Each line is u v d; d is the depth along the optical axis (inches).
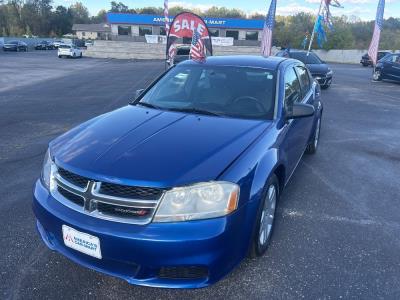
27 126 301.3
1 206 158.2
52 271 117.0
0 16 3818.9
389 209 167.6
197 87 157.8
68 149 112.7
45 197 109.0
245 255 108.3
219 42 1787.6
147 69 966.4
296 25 2657.5
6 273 115.6
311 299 107.9
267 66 165.6
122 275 99.1
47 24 4197.8
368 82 761.0
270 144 122.5
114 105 408.5
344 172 213.2
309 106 143.6
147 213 95.0
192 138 116.0
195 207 95.3
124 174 96.9
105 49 1670.8
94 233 95.6
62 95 479.5
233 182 99.3
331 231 146.0
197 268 97.3
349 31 2405.3
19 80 653.3
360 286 114.0
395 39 2383.1
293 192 182.5
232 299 106.8
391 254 131.6
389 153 253.1
